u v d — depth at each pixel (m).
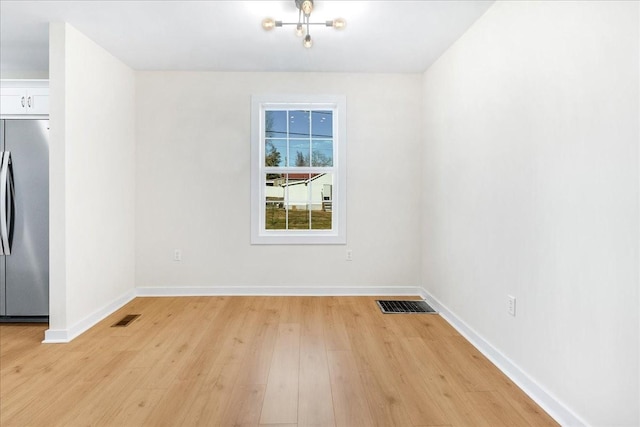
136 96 3.79
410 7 2.48
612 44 1.46
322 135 4.02
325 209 4.05
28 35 2.94
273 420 1.75
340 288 3.94
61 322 2.69
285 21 2.71
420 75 3.88
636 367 1.38
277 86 3.84
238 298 3.79
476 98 2.65
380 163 3.91
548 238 1.86
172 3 2.46
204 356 2.43
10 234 2.98
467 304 2.80
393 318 3.21
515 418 1.78
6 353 2.48
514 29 2.16
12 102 3.01
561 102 1.76
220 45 3.15
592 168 1.57
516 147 2.15
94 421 1.74
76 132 2.83
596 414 1.55
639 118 1.34
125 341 2.68
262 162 3.96
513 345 2.18
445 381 2.12
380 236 3.94
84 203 2.94
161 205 3.84
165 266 3.87
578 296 1.66
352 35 2.93
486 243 2.50
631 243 1.39
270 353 2.48
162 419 1.75
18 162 2.97
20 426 1.69
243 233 3.89
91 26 2.78
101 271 3.20
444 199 3.27
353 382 2.10
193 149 3.84
